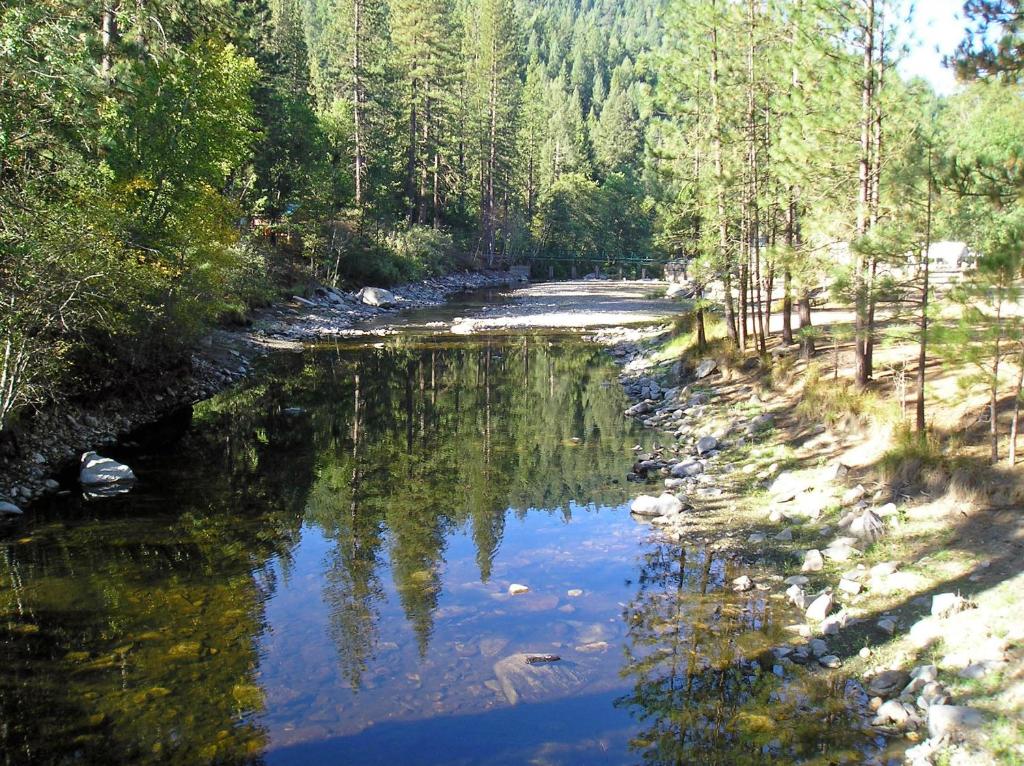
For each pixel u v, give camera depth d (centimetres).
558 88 11400
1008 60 912
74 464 1409
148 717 639
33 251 1204
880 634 727
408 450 1611
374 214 5534
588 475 1417
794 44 1480
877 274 1315
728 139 1997
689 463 1396
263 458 1534
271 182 4422
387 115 6022
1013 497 930
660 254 6544
